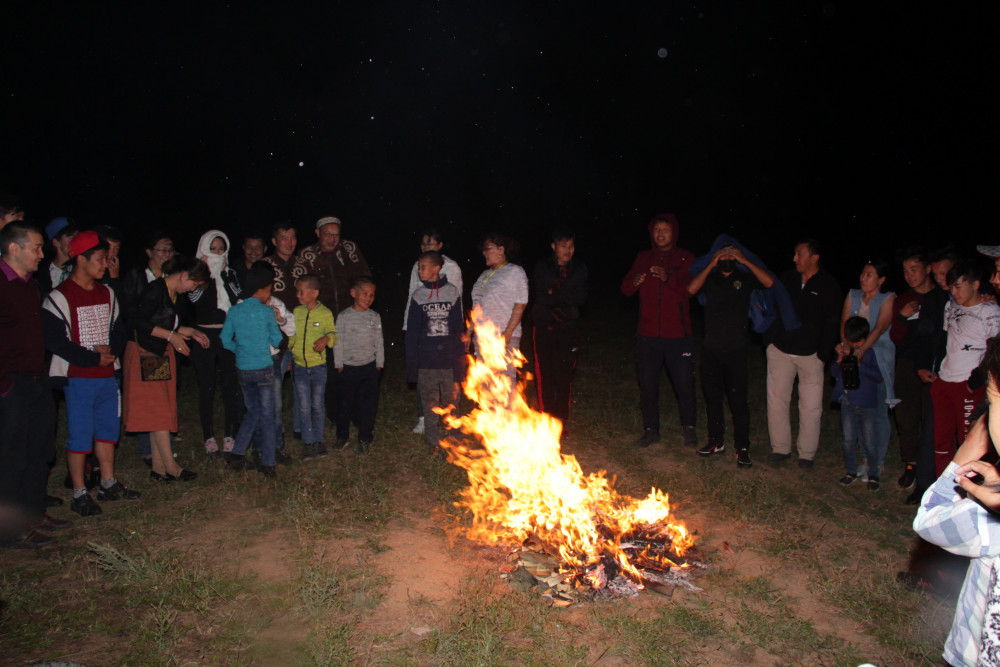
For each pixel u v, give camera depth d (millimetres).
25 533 4957
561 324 7445
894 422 8180
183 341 5984
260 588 4422
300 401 6836
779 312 6707
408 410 8375
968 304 5051
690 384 7379
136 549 4855
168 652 3758
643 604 4363
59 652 3736
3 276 4754
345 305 7457
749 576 4750
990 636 2199
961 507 2277
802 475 6703
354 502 5758
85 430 5430
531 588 4480
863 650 3955
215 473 6320
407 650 3797
